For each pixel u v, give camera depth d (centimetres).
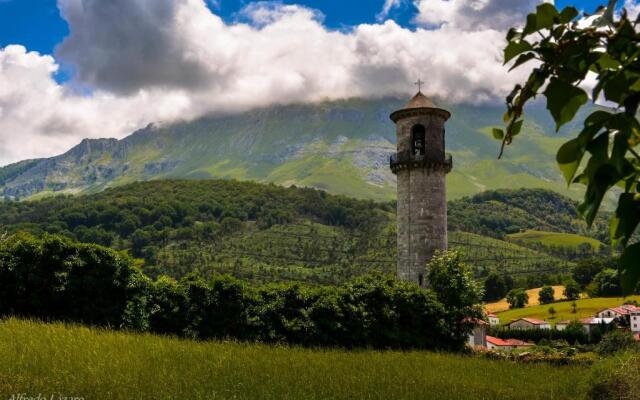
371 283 4878
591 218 359
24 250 3859
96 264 3994
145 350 2747
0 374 1936
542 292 17138
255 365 2667
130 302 4034
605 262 18100
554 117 394
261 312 4344
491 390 2570
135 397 1800
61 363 2195
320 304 4481
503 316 15975
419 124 5700
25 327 2947
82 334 2925
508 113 454
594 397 2397
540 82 416
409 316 4881
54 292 3847
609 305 15250
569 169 388
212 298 4278
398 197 5784
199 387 2008
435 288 5228
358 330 4591
